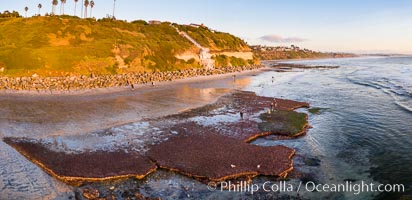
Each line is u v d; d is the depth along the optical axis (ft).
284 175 70.90
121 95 172.24
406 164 76.23
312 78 311.27
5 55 197.16
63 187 62.08
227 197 60.13
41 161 73.56
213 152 84.12
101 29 285.64
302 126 114.11
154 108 141.69
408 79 280.31
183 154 82.17
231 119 124.98
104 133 99.81
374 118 126.21
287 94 199.72
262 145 94.89
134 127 108.37
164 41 326.85
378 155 83.51
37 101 143.23
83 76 200.44
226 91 207.41
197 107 148.25
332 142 96.63
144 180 67.41
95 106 139.64
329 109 148.36
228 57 418.92
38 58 200.13
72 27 265.34
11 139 88.33
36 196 57.06
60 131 99.45
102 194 60.18
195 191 62.64
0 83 165.07
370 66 530.68
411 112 134.72
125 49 254.88
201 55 359.05
